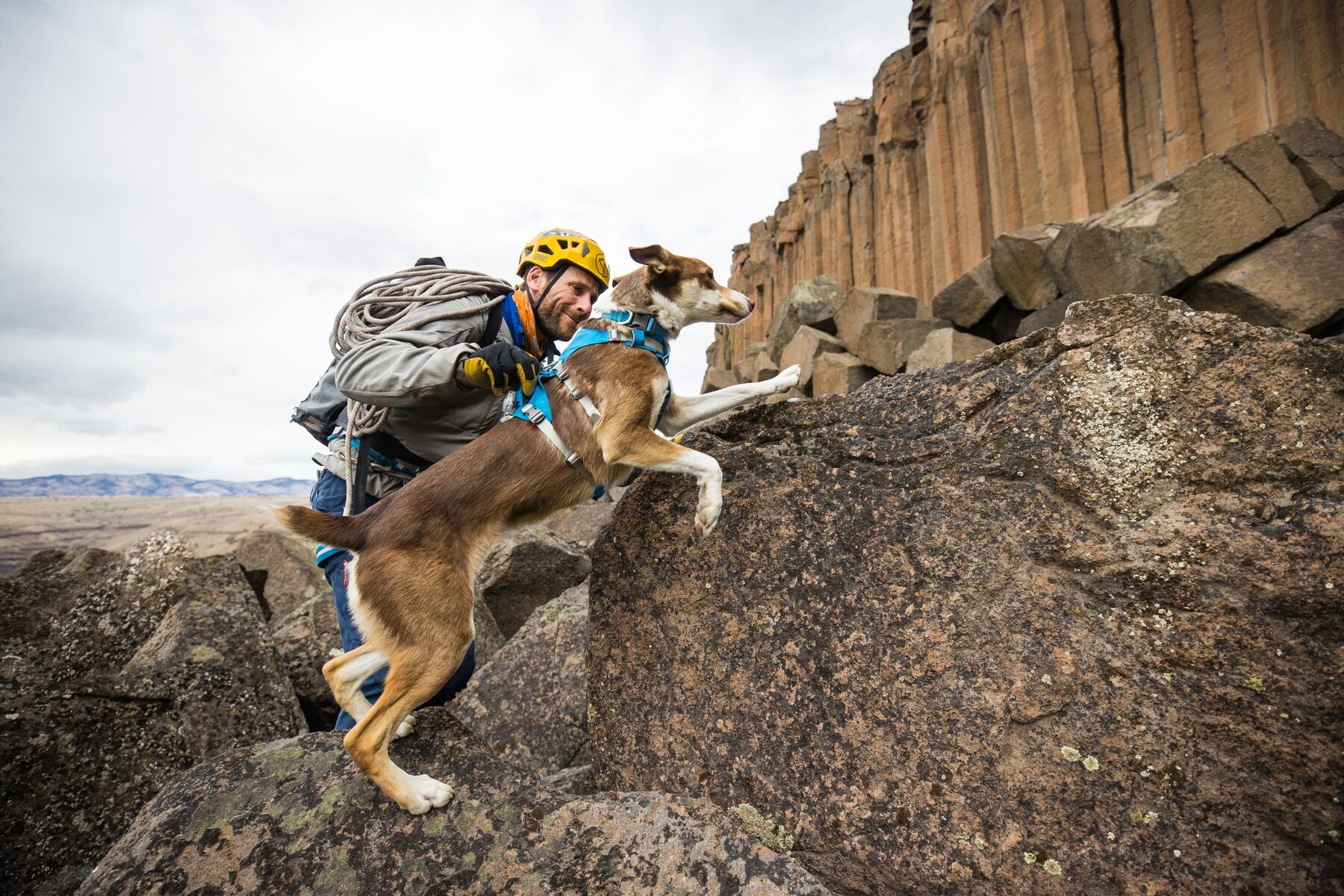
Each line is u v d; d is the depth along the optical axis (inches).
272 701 158.2
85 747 134.2
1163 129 543.5
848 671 97.0
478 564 107.3
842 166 1106.1
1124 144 578.6
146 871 83.7
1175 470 84.6
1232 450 82.5
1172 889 75.5
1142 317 90.1
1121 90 582.9
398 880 83.0
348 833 87.4
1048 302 454.9
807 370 631.2
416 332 114.5
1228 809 75.4
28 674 145.3
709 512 105.3
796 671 100.7
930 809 87.9
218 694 151.4
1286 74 455.8
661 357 123.6
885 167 983.6
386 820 88.7
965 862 84.7
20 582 183.9
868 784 92.3
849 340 628.4
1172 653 80.4
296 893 82.1
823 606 101.0
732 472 113.6
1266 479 80.7
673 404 133.6
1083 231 392.5
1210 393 84.6
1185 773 77.7
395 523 103.3
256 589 273.9
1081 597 86.2
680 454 108.1
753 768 100.4
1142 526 84.5
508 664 177.0
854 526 101.9
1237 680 77.0
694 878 79.0
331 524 104.5
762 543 107.7
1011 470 93.5
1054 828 81.6
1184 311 88.4
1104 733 81.6
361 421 118.6
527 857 84.0
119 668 159.0
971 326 533.6
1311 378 81.0
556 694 164.2
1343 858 70.3
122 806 132.4
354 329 117.7
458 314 118.7
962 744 87.9
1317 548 75.8
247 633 165.9
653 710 110.5
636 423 113.3
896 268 940.6
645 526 117.0
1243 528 79.9
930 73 844.0
